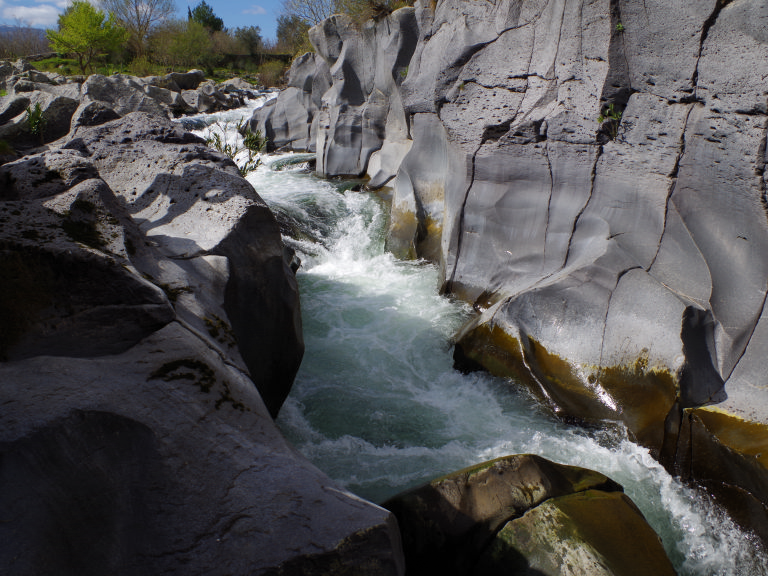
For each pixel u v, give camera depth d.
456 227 6.85
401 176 8.61
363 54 11.99
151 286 2.83
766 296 4.24
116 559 1.98
